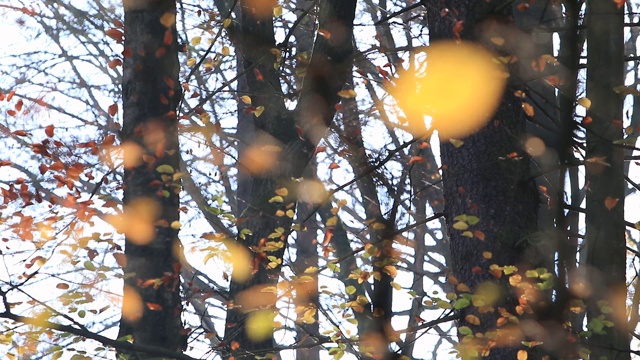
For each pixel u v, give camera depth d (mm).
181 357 9266
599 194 8797
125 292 10078
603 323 8391
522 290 8617
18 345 9859
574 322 10406
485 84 8883
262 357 10086
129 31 10203
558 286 8375
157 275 10062
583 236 8961
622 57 8938
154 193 10023
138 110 10133
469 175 8953
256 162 11102
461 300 8523
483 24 9000
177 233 10211
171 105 10266
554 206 10219
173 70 10312
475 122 8945
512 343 8477
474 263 8852
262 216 10828
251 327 10320
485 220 8836
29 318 8812
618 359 8625
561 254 8391
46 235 9516
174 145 10227
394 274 9688
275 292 10055
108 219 9852
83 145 9953
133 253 10062
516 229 8797
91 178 10305
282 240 10711
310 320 10211
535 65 9227
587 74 9078
